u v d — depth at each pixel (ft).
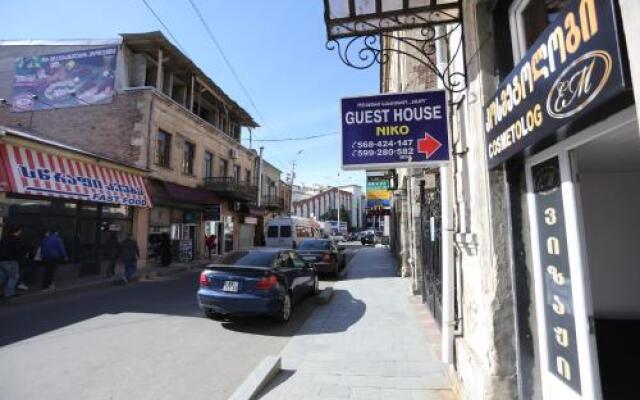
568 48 6.18
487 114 10.41
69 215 44.34
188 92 80.18
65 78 61.67
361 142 13.42
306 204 248.11
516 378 9.76
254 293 23.84
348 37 13.03
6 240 36.45
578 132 7.41
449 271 14.44
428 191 27.99
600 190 13.58
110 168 49.34
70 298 34.24
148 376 16.06
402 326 23.08
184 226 69.10
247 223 97.55
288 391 14.21
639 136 8.00
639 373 11.39
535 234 9.64
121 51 60.59
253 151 104.01
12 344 20.22
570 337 8.20
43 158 39.24
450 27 14.71
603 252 13.64
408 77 32.24
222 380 15.71
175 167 65.41
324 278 46.78
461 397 12.60
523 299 9.77
